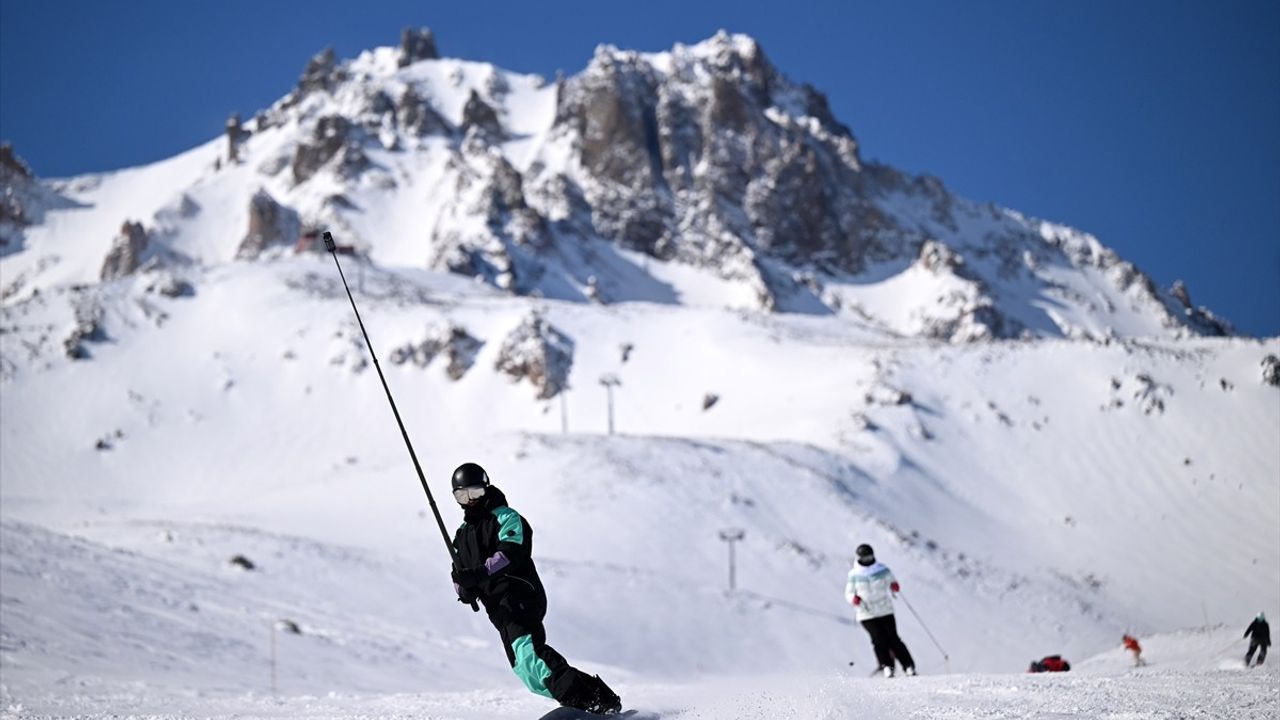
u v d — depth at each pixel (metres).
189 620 36.19
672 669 51.50
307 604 46.25
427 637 42.84
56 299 171.38
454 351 160.62
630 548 74.31
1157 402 102.62
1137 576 71.38
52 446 140.00
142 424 146.12
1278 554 44.09
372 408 153.50
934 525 91.88
